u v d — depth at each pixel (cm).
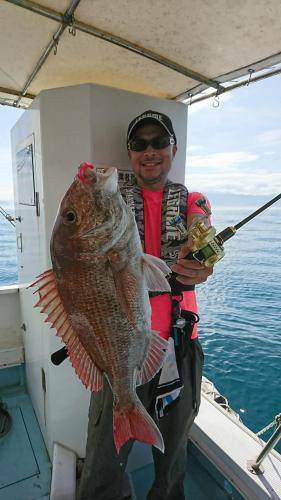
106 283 62
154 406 89
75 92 103
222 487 110
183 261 68
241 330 447
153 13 88
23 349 185
